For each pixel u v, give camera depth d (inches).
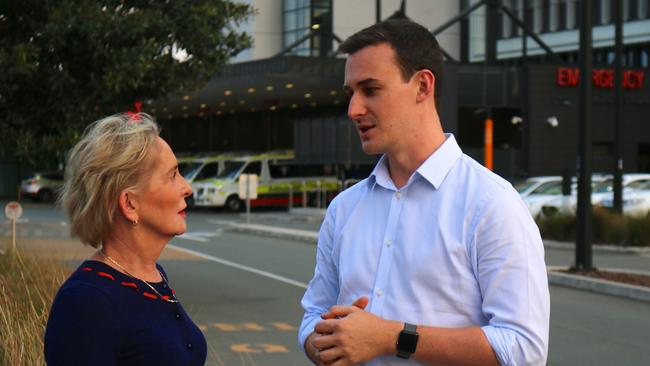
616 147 815.7
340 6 1785.2
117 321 94.4
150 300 98.4
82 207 99.0
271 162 1439.5
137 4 415.8
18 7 389.7
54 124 407.8
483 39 1798.7
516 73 1357.0
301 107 1690.5
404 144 104.2
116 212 100.0
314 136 1347.2
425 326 97.0
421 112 104.3
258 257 672.4
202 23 418.9
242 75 1219.2
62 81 387.9
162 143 102.3
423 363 97.6
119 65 383.6
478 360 94.4
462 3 1824.6
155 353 96.4
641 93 1376.7
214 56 428.1
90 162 98.2
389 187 106.0
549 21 1701.5
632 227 740.0
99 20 382.3
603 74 1373.0
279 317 389.7
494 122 1359.5
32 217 1238.3
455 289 99.2
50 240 787.4
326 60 1178.6
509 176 1353.3
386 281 102.7
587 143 537.6
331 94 1432.1
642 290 461.7
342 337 95.3
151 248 102.0
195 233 944.3
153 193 100.4
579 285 509.7
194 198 1407.5
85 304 93.3
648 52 1584.6
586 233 536.4
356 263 106.2
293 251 727.1
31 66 375.6
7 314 222.4
